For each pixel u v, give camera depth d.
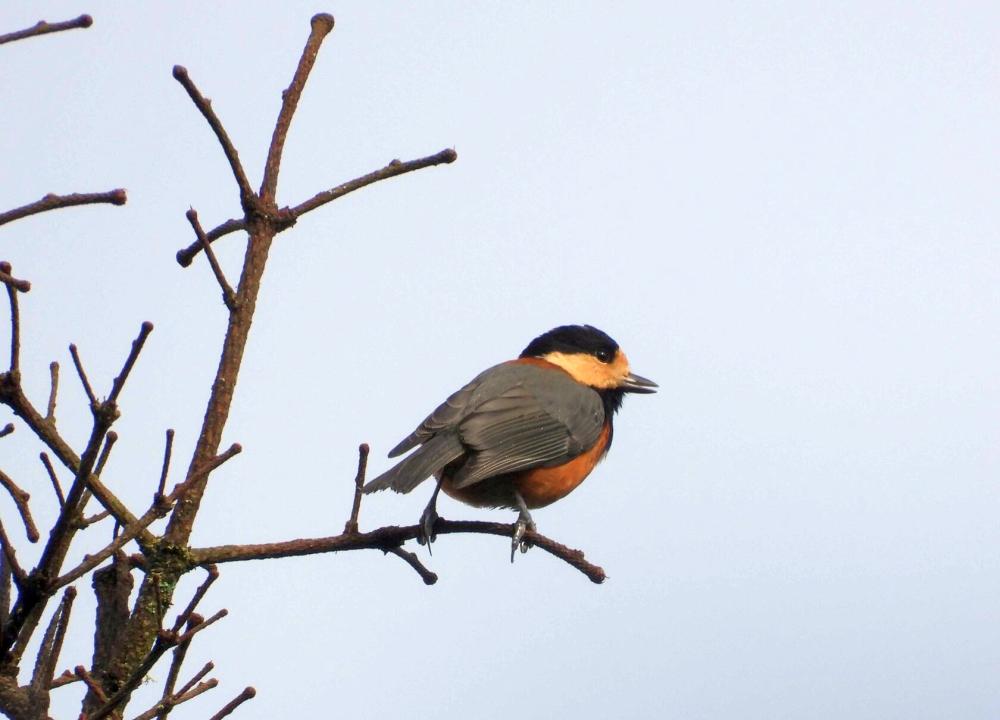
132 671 6.97
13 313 6.35
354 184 7.97
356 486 8.33
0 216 5.24
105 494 7.23
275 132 8.00
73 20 5.35
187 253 7.96
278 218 7.83
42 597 5.99
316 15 8.32
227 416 7.54
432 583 8.54
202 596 6.10
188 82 7.34
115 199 5.37
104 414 5.72
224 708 6.52
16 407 6.68
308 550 8.09
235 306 7.65
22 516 6.52
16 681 6.41
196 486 7.37
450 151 8.02
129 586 7.30
